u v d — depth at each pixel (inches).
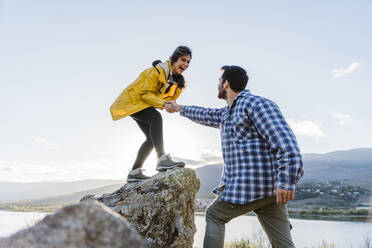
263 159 100.3
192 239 122.4
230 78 112.7
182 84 145.1
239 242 280.8
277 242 105.0
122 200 125.1
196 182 132.8
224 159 108.9
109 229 42.7
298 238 513.3
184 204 121.3
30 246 39.8
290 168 92.2
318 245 351.9
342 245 346.0
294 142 94.0
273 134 95.7
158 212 116.7
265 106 99.7
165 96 144.6
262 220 108.1
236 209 103.3
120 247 41.9
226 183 106.2
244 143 102.5
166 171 131.3
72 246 40.0
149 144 143.3
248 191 98.7
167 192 119.0
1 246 41.3
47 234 40.8
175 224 117.0
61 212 43.1
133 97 137.6
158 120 136.9
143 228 114.3
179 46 140.3
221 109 125.0
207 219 108.7
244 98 104.9
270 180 99.3
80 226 41.7
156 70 137.0
